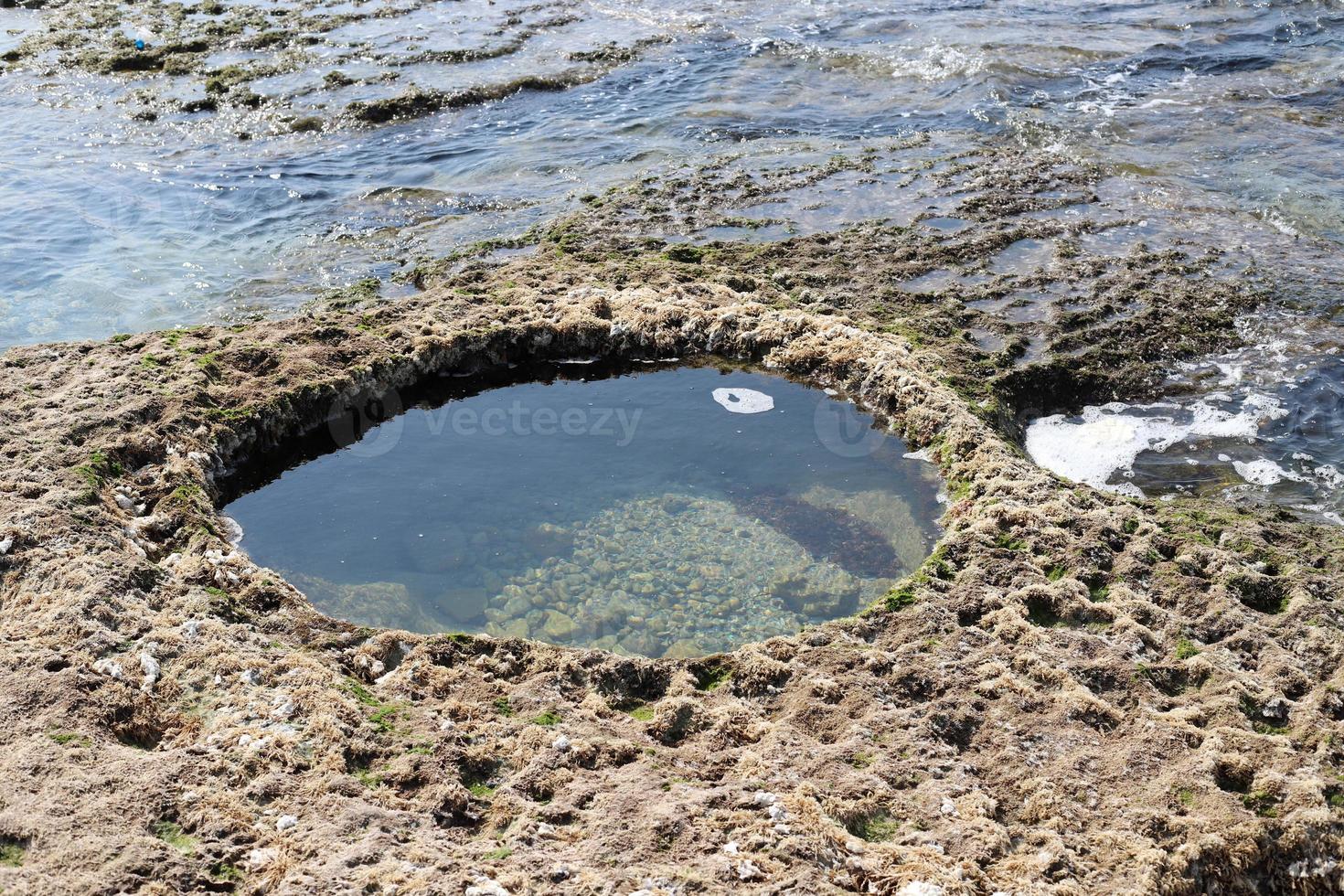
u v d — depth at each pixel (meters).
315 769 3.34
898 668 3.61
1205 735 3.44
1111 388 4.68
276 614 3.75
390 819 3.25
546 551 4.09
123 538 3.88
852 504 4.20
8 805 3.20
